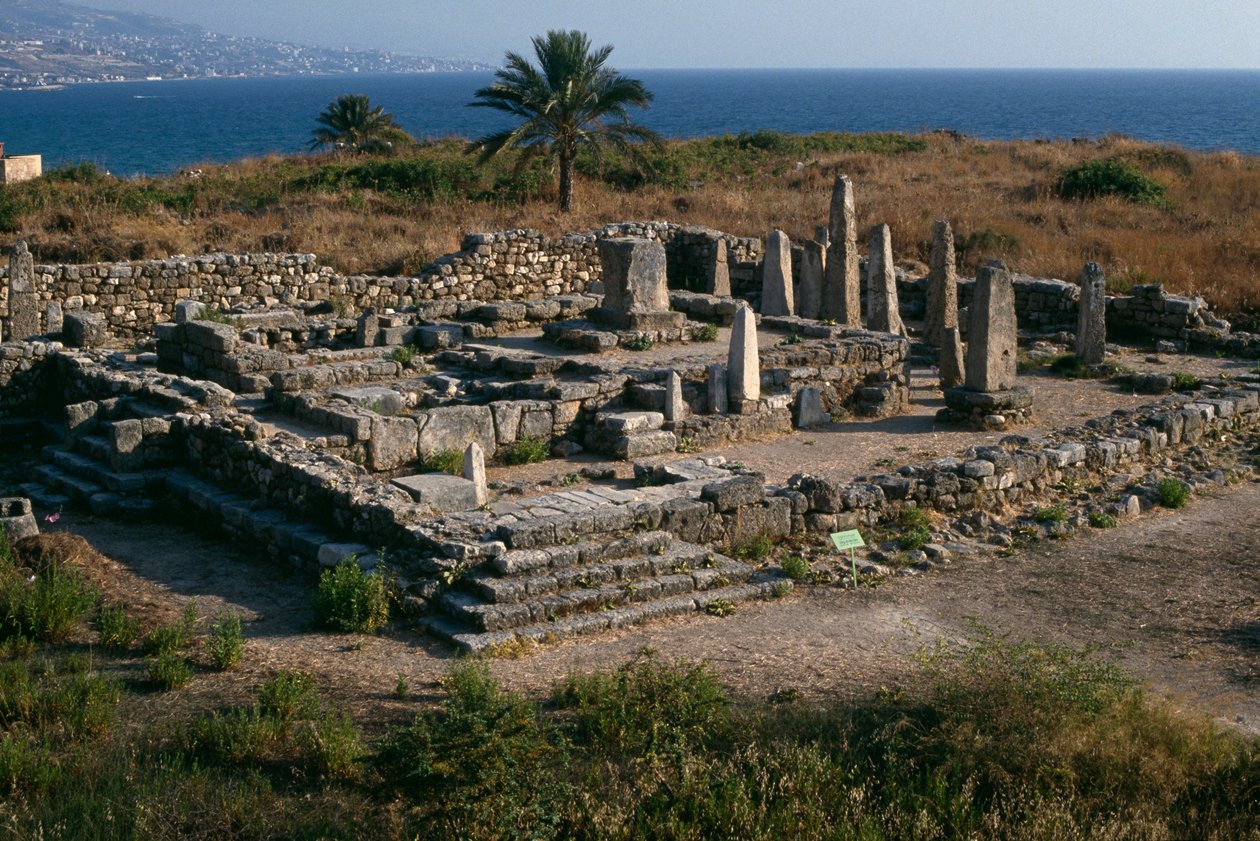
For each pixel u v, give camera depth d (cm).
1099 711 823
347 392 1738
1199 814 729
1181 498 1528
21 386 1888
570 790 727
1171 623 1130
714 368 1798
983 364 1867
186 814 705
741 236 3316
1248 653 1047
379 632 1067
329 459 1392
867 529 1398
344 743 783
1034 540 1390
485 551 1141
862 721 857
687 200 3700
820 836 704
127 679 930
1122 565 1306
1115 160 4006
